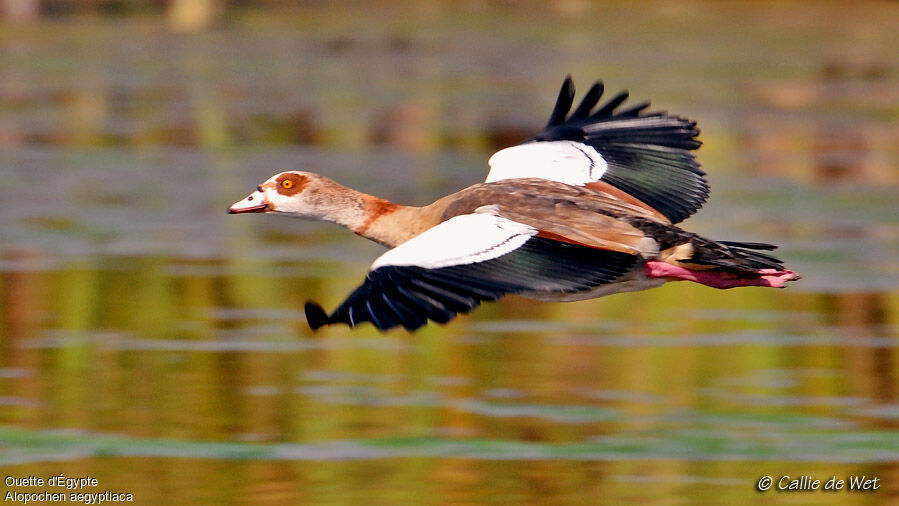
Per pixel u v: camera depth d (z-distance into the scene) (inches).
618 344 586.6
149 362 551.2
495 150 968.9
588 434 478.0
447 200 377.4
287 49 1437.0
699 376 542.9
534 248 317.1
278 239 765.3
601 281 315.3
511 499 423.2
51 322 601.3
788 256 722.8
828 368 551.5
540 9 1774.1
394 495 425.4
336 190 400.5
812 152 976.9
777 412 500.4
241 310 623.8
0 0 1632.6
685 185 378.0
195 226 780.6
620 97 393.4
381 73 1296.8
